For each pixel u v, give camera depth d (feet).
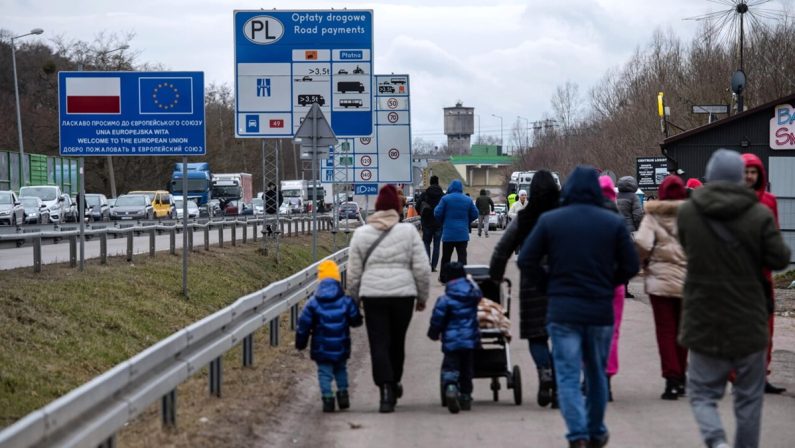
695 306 51.93
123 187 598.34
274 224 262.47
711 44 489.26
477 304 76.13
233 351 108.88
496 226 506.89
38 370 94.53
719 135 222.89
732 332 51.03
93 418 50.65
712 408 52.80
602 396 59.21
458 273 76.13
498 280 72.95
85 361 104.22
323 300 77.36
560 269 57.77
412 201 437.58
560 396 57.52
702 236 51.70
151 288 149.28
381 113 302.45
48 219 369.91
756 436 52.75
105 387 51.44
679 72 544.21
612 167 575.79
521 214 70.90
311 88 216.74
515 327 122.83
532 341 76.74
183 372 66.90
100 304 127.34
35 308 113.60
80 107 144.36
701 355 52.60
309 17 216.54
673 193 78.38
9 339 99.76
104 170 590.96
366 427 71.31
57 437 45.98
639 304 147.64
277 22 216.74
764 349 51.62
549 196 70.28
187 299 153.17
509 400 81.82
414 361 101.81
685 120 472.03
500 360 78.64
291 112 217.36
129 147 144.66
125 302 133.69
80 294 128.47
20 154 446.60
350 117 216.95
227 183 582.76
